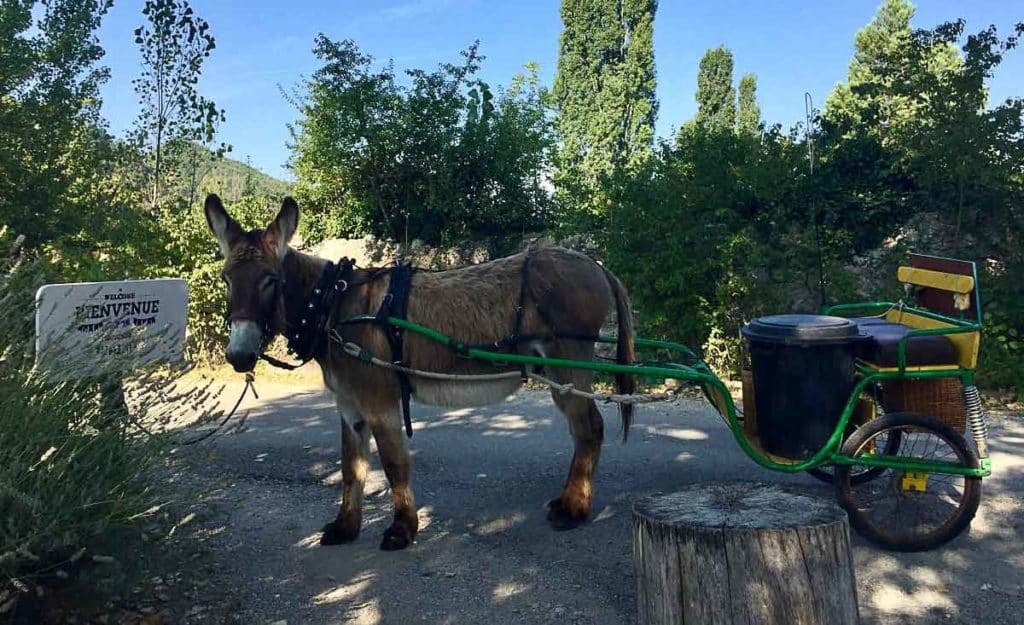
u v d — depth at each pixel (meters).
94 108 10.21
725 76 36.88
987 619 3.51
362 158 13.39
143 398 3.93
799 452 4.32
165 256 11.23
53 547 3.00
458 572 4.11
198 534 3.86
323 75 13.18
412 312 4.41
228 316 4.06
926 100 10.54
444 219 13.77
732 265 10.14
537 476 5.74
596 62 28.08
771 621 2.85
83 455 3.24
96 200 10.12
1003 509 4.77
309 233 14.33
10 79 9.18
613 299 4.94
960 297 4.38
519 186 13.84
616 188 10.78
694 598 2.92
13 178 9.20
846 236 10.90
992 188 10.08
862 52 29.19
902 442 5.24
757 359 4.46
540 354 4.63
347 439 4.59
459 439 6.81
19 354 3.22
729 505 3.19
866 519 4.25
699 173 10.92
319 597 3.84
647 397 4.50
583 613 3.62
